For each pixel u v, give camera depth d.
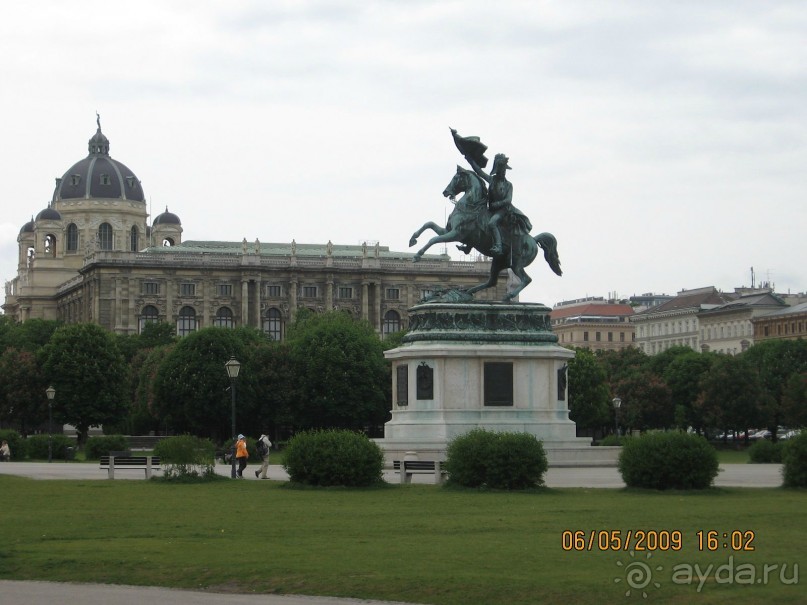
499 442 46.50
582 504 40.47
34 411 132.50
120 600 24.97
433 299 63.38
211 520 36.69
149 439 113.69
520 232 62.62
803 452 47.03
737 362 141.00
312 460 48.12
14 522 36.22
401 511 38.81
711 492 44.97
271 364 137.62
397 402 61.72
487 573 26.92
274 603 24.69
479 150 62.12
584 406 138.50
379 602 24.81
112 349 135.25
